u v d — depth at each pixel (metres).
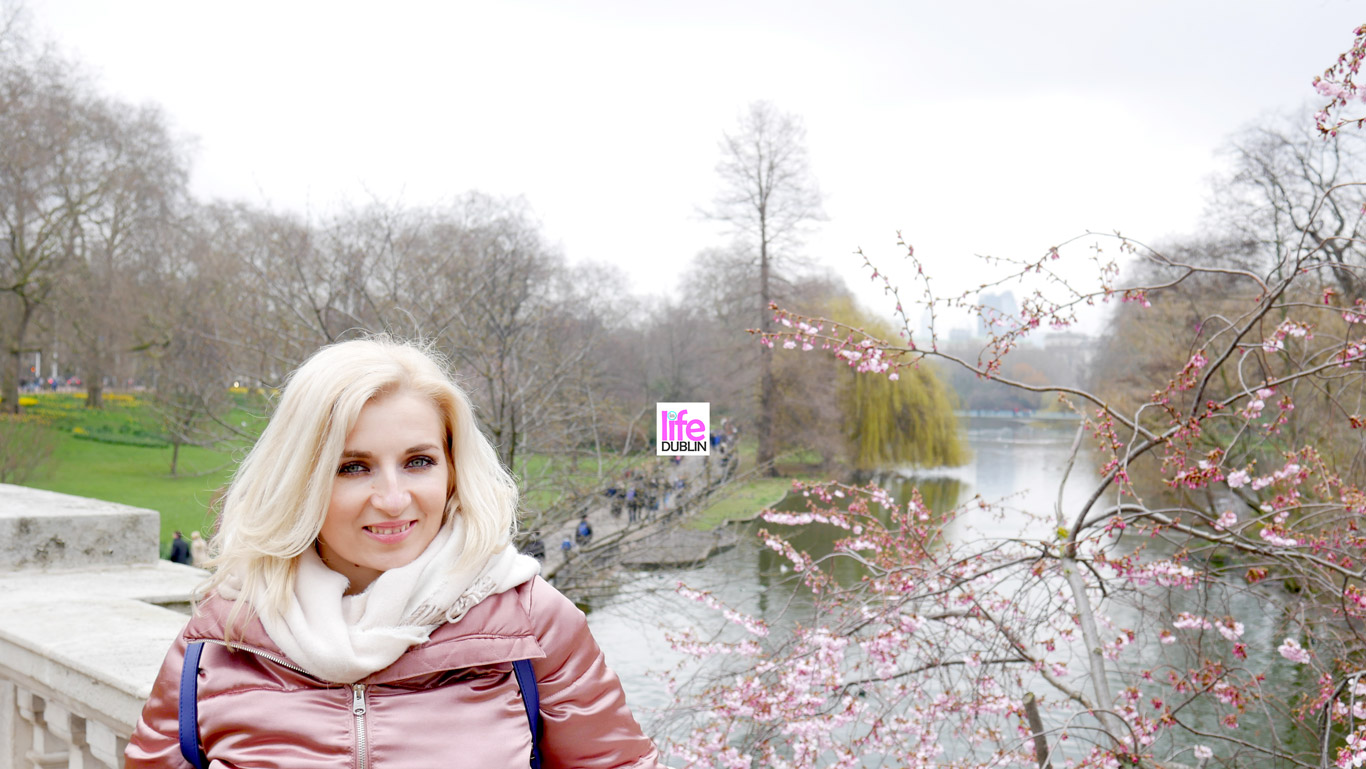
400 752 1.32
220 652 1.40
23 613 2.72
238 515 1.41
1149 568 4.33
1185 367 4.01
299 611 1.36
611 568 10.04
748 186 37.53
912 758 4.42
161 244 35.66
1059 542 4.19
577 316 12.23
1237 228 16.61
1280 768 4.62
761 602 7.38
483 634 1.40
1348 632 4.29
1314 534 4.55
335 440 1.36
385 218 10.63
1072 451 4.39
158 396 15.18
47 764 2.55
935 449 35.62
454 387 1.49
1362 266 3.77
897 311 4.29
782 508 11.90
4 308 33.78
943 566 4.46
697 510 10.30
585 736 1.45
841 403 34.97
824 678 4.44
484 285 10.34
